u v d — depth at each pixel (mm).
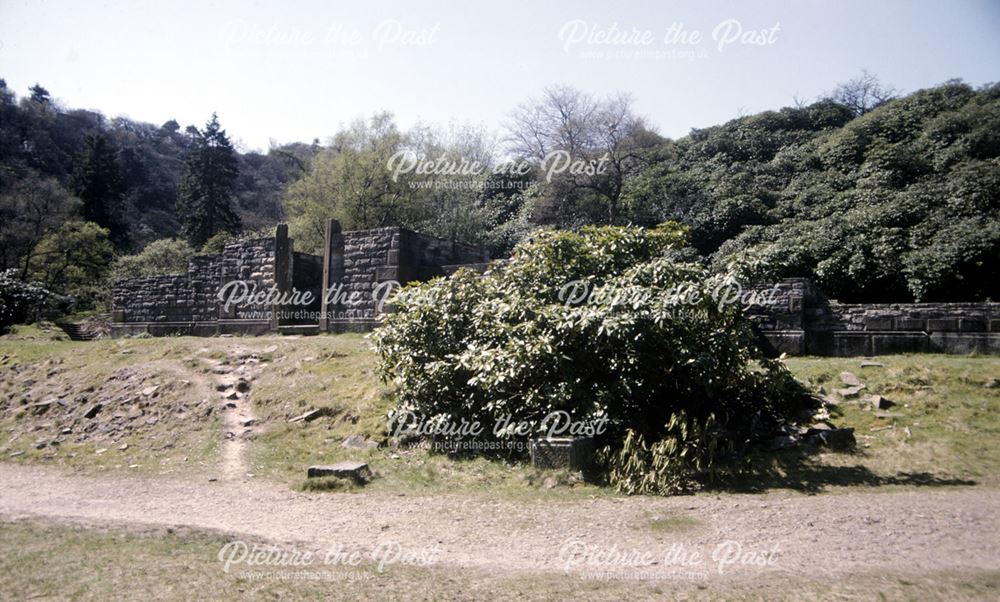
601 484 7352
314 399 10680
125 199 47562
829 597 4137
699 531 5637
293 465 8586
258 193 56000
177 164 62375
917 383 9148
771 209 25922
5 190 33500
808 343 11703
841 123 32938
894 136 26422
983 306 10586
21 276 30594
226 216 43750
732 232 25672
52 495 7617
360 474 7887
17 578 4500
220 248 34688
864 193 22406
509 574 4812
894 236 18312
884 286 18234
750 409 8789
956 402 8570
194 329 19062
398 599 4297
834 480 7035
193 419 10523
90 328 23688
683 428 7590
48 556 4977
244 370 12547
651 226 27422
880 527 5496
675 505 6469
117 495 7555
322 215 28156
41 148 48188
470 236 28297
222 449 9367
